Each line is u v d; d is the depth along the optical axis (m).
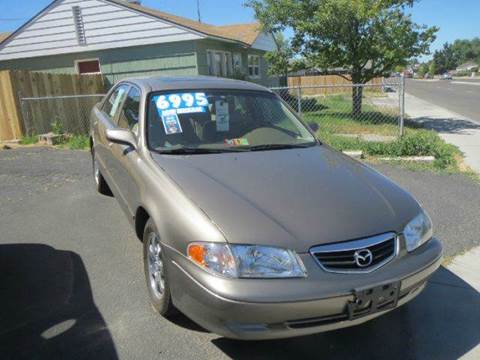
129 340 3.12
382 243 2.85
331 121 14.78
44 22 16.41
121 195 4.38
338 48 14.23
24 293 3.73
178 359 2.94
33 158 9.16
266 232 2.68
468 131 12.92
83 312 3.45
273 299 2.52
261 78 23.62
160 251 3.24
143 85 4.47
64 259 4.38
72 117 13.13
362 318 2.73
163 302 3.21
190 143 3.90
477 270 4.16
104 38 15.98
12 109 11.29
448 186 6.78
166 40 15.43
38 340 3.11
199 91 4.41
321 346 3.10
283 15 14.40
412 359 2.99
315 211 2.89
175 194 3.06
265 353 3.01
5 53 16.97
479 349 3.09
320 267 2.64
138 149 3.84
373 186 3.36
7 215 5.68
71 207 5.94
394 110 19.97
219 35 17.00
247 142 4.02
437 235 4.91
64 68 16.78
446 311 3.53
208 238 2.68
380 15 13.58
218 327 2.65
